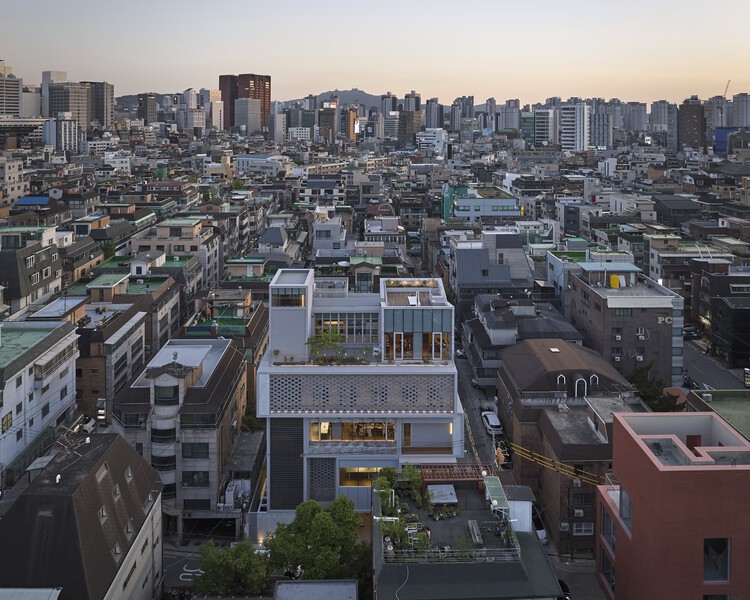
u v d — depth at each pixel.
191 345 99.62
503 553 48.88
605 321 113.19
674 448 53.66
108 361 100.94
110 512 57.34
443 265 176.62
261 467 90.31
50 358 88.31
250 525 77.12
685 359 138.25
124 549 56.59
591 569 73.44
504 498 54.12
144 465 67.06
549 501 80.38
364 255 154.50
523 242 186.62
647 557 50.12
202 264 169.12
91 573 51.59
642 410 81.56
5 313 122.81
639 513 51.84
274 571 60.81
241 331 108.81
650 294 117.00
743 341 131.75
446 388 75.75
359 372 75.44
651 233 183.75
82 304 113.19
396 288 86.19
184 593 68.25
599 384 88.75
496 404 109.25
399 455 75.69
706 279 145.75
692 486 47.75
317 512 61.38
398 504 55.12
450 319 78.56
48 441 84.81
